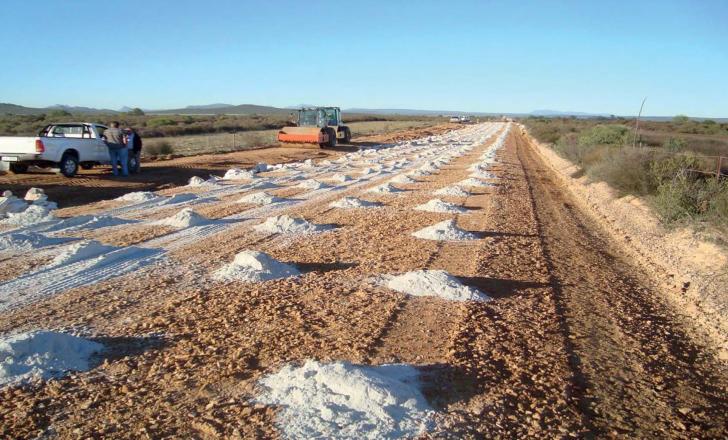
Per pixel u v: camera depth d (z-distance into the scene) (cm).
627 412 483
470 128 9462
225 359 541
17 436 409
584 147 3017
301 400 452
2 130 4856
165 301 707
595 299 796
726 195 1318
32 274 810
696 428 466
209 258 925
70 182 1934
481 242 1088
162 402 460
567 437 432
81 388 483
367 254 969
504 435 426
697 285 922
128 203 1514
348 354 554
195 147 3900
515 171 2645
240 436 408
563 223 1423
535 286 824
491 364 549
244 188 1873
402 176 2200
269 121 9419
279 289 761
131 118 8719
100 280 791
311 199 1636
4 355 508
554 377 532
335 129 4116
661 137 3578
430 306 707
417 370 521
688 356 628
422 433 416
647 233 1358
